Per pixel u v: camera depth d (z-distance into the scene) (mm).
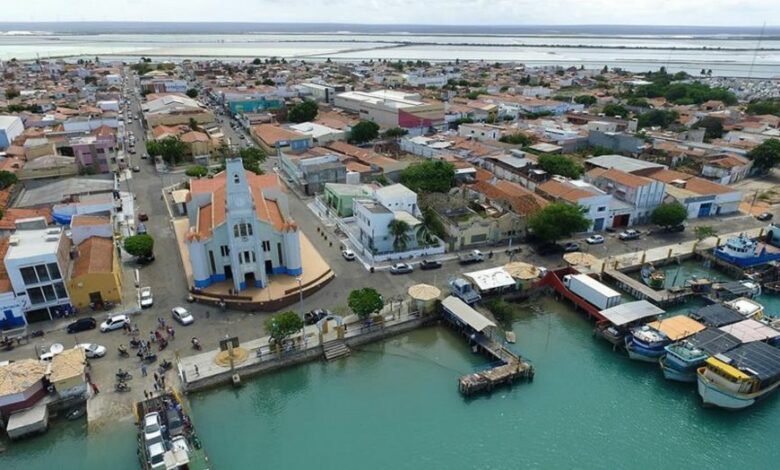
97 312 75000
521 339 75125
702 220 114125
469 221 97125
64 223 98812
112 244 85250
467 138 165000
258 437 57875
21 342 68188
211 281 81812
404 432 58812
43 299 72125
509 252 96625
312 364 69188
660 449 57000
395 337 74938
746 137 168750
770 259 93312
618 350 72688
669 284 88812
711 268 95562
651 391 65500
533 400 63781
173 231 103562
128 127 199000
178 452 50844
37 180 128000
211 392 63500
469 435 58531
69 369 59094
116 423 57156
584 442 57844
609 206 107562
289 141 159625
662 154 148375
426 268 89875
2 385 56438
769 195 129500
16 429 54844
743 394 61125
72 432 56969
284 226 81688
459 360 70562
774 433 59406
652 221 109562
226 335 71188
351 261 92375
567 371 68750
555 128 176375
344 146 153875
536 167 133125
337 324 72688
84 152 133875
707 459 55844
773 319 77125
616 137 157000
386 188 105375
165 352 67375
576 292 82625
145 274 87000
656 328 72000
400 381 66812
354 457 55438
